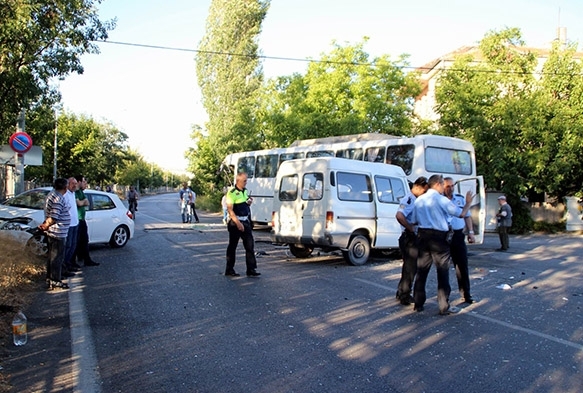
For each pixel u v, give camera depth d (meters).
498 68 28.88
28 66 12.62
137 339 5.88
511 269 12.12
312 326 6.48
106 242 14.07
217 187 41.78
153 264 11.27
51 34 12.41
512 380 4.77
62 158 39.75
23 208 11.81
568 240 22.22
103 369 4.95
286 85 34.38
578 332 6.43
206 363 5.12
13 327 5.69
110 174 53.66
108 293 8.25
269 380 4.69
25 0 11.03
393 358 5.33
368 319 6.88
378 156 17.78
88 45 13.39
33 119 21.61
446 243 7.19
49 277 8.55
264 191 23.16
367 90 31.34
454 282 10.04
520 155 26.20
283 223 12.52
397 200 12.89
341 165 11.83
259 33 44.03
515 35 29.02
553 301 8.29
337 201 11.57
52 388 4.48
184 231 19.58
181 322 6.58
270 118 32.22
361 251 11.99
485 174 27.12
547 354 5.54
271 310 7.24
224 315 6.94
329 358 5.30
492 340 6.02
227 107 41.91
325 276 10.20
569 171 26.44
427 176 16.45
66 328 6.29
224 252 13.57
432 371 4.97
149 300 7.77
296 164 12.41
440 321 6.85
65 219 8.62
